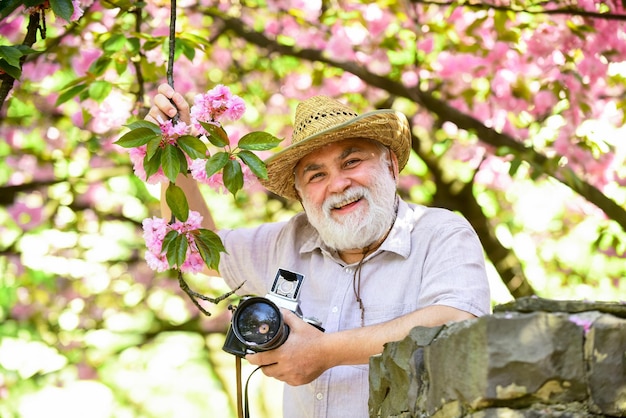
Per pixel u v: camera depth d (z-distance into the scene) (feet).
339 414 11.87
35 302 29.22
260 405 29.37
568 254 29.58
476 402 7.93
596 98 23.49
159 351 36.11
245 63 25.79
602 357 7.85
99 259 29.01
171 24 12.39
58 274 29.17
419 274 12.19
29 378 30.55
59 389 33.55
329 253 12.65
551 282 29.35
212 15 24.77
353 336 11.21
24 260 28.94
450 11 22.74
